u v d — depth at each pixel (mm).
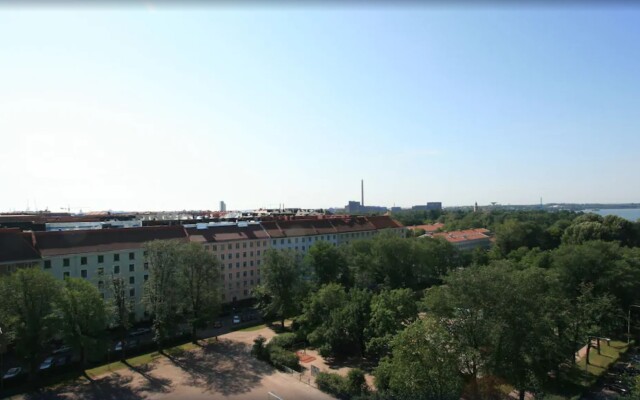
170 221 103562
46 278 51500
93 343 51219
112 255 77250
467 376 44531
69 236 74250
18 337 48938
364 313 58000
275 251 75750
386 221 151250
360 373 45219
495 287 41375
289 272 74188
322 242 89500
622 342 65375
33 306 50188
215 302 69000
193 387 49656
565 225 150000
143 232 85250
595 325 59500
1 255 64250
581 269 72562
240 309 91812
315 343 59469
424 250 99000
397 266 94750
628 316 67500
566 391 47406
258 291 76188
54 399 46562
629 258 76938
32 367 50594
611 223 123625
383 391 38812
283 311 72812
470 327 41906
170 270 64938
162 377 52844
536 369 42125
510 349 39594
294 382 50594
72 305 52219
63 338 51594
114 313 58031
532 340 39594
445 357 37406
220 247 95938
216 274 70875
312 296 67312
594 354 59969
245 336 70938
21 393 48250
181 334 69812
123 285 61250
